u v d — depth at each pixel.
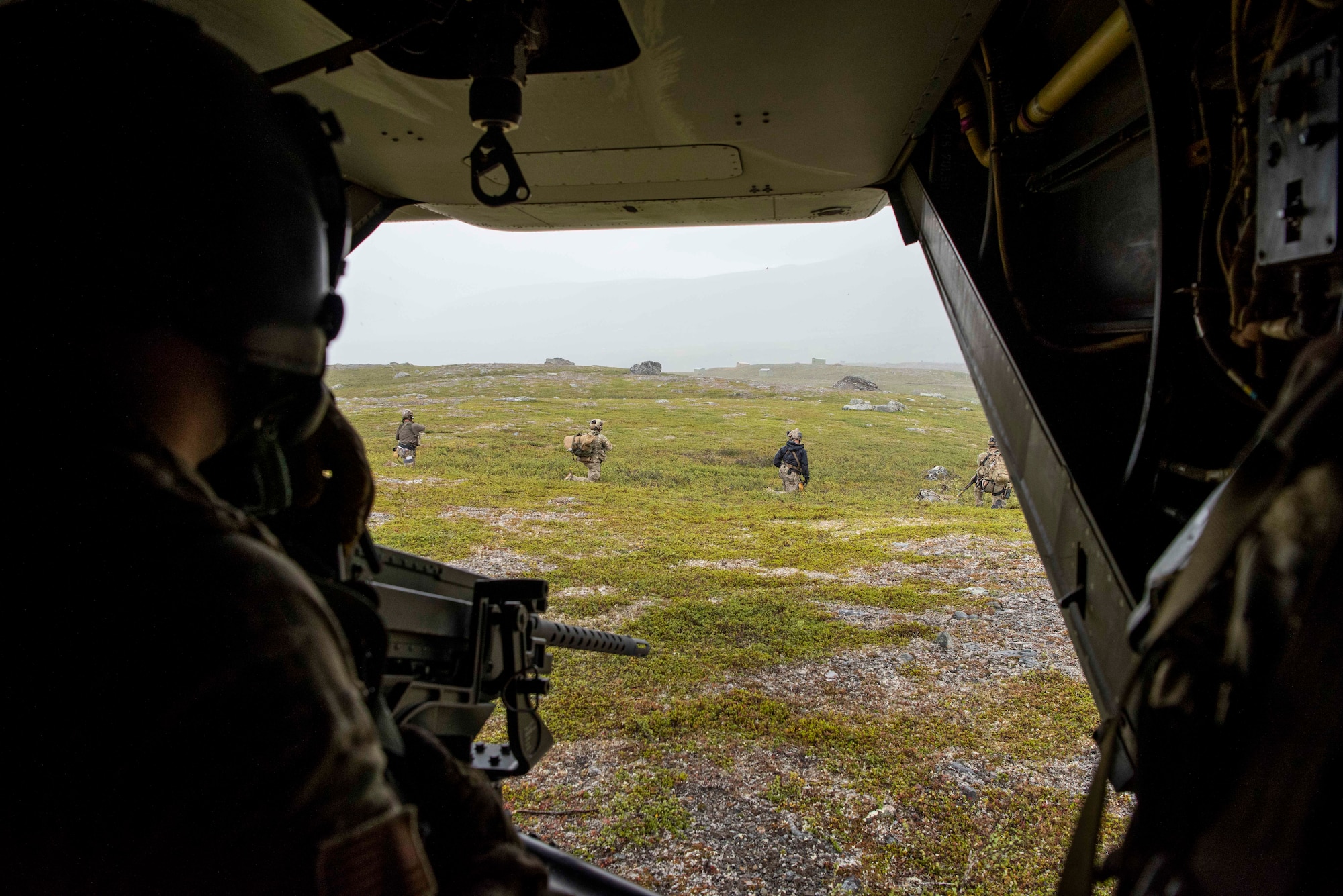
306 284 0.64
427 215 3.81
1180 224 1.50
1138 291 2.15
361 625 0.81
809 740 4.70
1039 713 5.07
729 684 5.61
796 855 3.56
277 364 0.61
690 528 12.37
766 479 21.62
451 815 0.75
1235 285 1.20
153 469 0.51
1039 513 2.11
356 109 2.53
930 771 4.31
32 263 0.50
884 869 3.45
